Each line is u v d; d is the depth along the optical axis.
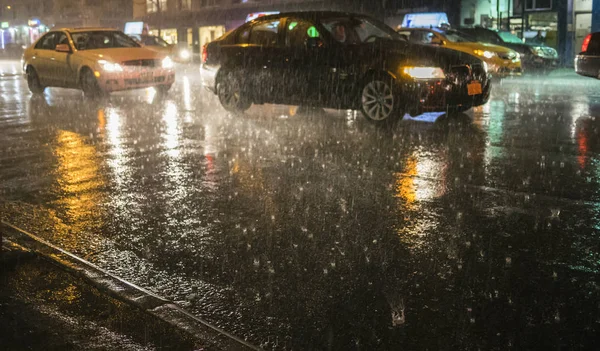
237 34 10.57
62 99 13.59
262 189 5.34
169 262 3.71
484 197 4.99
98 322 2.92
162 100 13.09
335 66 9.08
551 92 14.27
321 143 7.54
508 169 5.97
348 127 8.86
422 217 4.48
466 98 8.70
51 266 3.64
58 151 7.26
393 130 8.51
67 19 52.44
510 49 17.20
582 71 11.70
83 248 3.97
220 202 4.96
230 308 3.07
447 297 3.15
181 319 2.93
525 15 25.22
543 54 19.11
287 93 9.75
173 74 13.69
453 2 25.16
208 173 5.98
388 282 3.35
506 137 7.80
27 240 4.07
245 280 3.41
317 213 4.61
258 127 8.96
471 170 5.95
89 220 4.57
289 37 9.84
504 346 2.66
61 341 2.75
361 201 4.92
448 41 17.09
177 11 41.25
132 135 8.33
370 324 2.88
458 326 2.84
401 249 3.84
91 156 6.92
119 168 6.27
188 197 5.12
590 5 23.45
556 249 3.80
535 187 5.29
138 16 45.44
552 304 3.05
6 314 3.02
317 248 3.88
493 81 17.16
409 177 5.71
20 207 4.94
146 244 4.02
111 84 12.69
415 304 3.08
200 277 3.46
